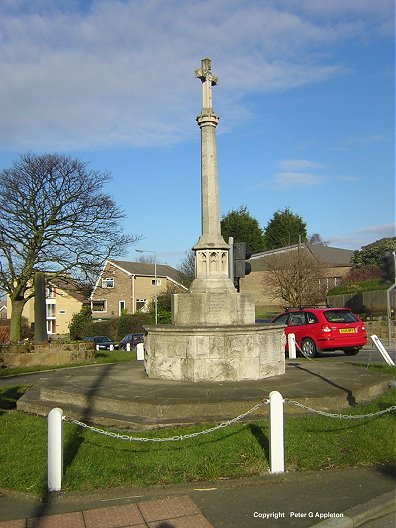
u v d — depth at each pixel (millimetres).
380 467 5836
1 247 25297
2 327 36531
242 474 5582
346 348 16641
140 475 5508
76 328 46094
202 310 9719
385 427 6930
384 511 4887
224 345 8977
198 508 4863
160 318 44125
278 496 5102
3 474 5680
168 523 4582
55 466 5309
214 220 10320
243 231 59031
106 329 44656
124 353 21391
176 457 5875
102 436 6633
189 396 7648
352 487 5305
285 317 17531
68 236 26094
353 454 6109
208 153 10398
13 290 25953
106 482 5387
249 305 10047
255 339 9148
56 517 4723
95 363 17422
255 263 51719
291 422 6988
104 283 56938
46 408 8234
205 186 10367
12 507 4988
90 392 8211
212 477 5500
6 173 25562
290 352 15203
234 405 7320
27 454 6246
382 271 12180
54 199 26328
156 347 9469
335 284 46969
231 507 4879
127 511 4820
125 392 8117
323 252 57812
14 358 17062
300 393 7852
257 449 6055
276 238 63719
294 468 5754
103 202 26891
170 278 60000
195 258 10336
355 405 8047
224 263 10305
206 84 10547
